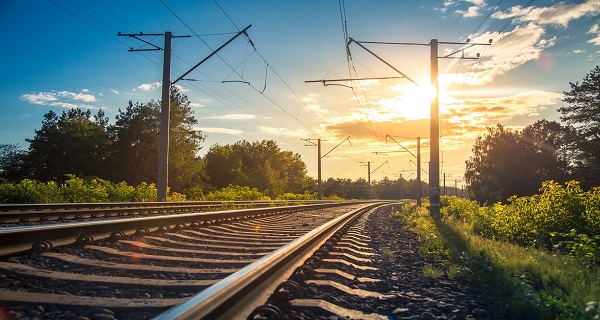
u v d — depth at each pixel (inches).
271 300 165.8
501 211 570.3
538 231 446.3
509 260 300.7
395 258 339.3
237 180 3134.8
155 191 1131.9
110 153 2177.7
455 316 174.7
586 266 284.0
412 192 7440.9
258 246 346.6
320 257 285.3
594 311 164.2
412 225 749.3
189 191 2082.9
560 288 230.8
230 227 498.3
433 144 783.7
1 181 1016.9
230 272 223.3
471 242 424.8
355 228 593.6
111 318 141.8
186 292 183.6
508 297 205.2
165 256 268.7
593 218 437.1
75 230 282.7
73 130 2188.7
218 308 124.3
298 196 2628.0
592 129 1787.6
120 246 291.4
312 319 155.8
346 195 6176.2
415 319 167.9
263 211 754.8
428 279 256.1
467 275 258.5
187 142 2309.3
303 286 195.6
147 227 374.3
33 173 2075.5
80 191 941.8
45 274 197.2
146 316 146.5
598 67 1830.7
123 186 1105.4
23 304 153.3
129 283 188.1
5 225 460.4
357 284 228.2
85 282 188.9
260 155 3988.7
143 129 2148.1
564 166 1722.4
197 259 262.4
